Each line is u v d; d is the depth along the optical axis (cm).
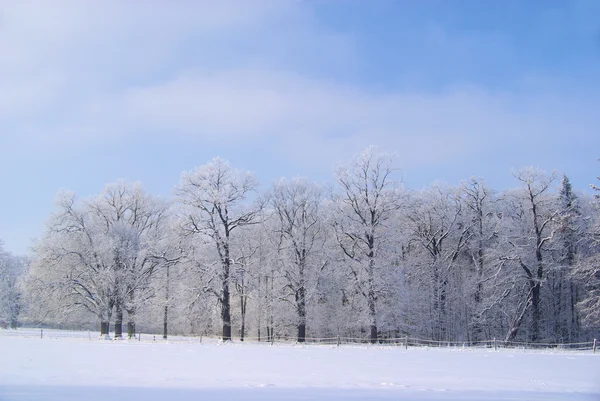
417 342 5091
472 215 5509
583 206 5897
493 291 5050
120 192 5425
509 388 1795
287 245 5109
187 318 4991
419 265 5450
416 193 5575
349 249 5119
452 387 1784
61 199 5128
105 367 2141
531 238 4947
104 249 4925
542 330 5425
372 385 1778
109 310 4931
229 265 4812
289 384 1750
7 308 7375
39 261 4966
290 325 5309
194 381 1767
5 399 1385
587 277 4659
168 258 5141
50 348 3133
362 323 4822
